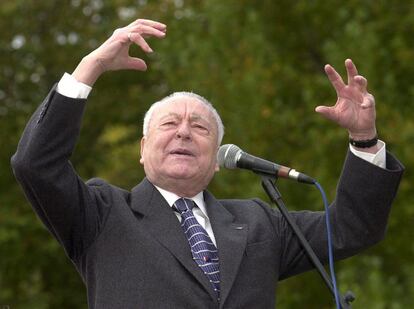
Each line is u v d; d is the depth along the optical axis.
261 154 18.56
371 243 7.57
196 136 7.48
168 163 7.38
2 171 27.58
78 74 6.89
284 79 19.36
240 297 7.03
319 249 7.61
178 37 20.55
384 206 7.41
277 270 7.46
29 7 27.58
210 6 19.73
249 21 18.88
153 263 6.91
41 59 28.27
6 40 27.91
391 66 19.03
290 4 20.47
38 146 6.73
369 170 7.35
